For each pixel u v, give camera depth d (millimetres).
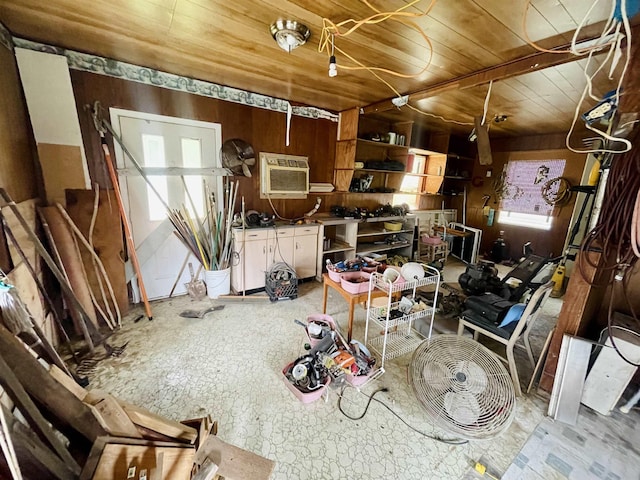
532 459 1446
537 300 1832
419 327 2609
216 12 1528
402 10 1407
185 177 2926
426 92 2643
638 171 1409
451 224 5324
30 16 1644
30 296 1745
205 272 3080
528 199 4859
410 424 1632
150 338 2348
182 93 2725
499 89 2498
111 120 2443
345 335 2512
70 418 782
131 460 820
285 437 1514
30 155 2092
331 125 3842
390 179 4645
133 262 2627
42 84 2072
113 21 1679
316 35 1724
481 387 1627
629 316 2072
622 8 1115
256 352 2213
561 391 1701
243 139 3182
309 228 3518
